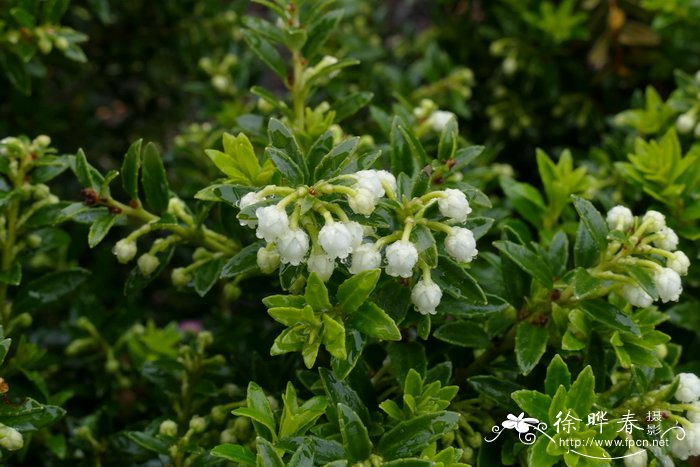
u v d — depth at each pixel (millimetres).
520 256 271
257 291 312
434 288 244
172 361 324
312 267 238
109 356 369
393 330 242
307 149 297
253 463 241
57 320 434
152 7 489
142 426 328
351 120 402
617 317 262
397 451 246
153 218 283
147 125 521
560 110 466
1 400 267
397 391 282
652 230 260
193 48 493
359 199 231
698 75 361
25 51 341
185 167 401
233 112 397
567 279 273
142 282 286
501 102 478
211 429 304
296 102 308
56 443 324
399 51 525
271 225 227
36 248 317
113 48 490
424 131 333
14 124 443
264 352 310
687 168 318
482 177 344
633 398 270
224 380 324
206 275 291
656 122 376
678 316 324
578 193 331
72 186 472
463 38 496
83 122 498
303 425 249
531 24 445
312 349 241
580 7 466
